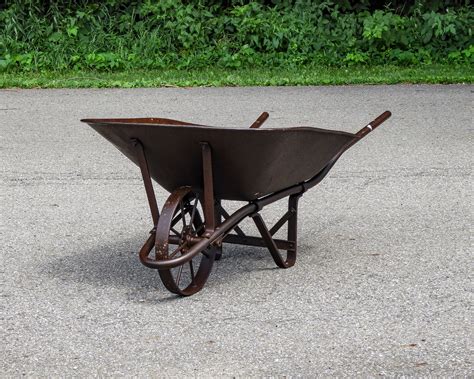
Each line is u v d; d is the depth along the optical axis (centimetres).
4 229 612
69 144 818
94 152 792
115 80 1165
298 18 1344
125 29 1359
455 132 851
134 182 708
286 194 538
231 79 1162
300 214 637
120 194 680
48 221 627
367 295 511
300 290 518
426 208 644
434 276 533
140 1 1381
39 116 945
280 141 489
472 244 578
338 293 514
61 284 529
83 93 1086
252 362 450
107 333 476
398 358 452
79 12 1332
